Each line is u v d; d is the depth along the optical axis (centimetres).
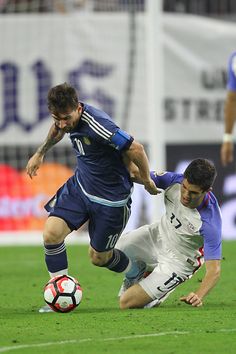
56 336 1881
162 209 4531
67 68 4722
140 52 4712
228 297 2639
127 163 2322
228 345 1777
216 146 4684
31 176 2450
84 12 4738
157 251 2461
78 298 2266
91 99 4728
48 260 2316
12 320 2138
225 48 4712
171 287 2386
